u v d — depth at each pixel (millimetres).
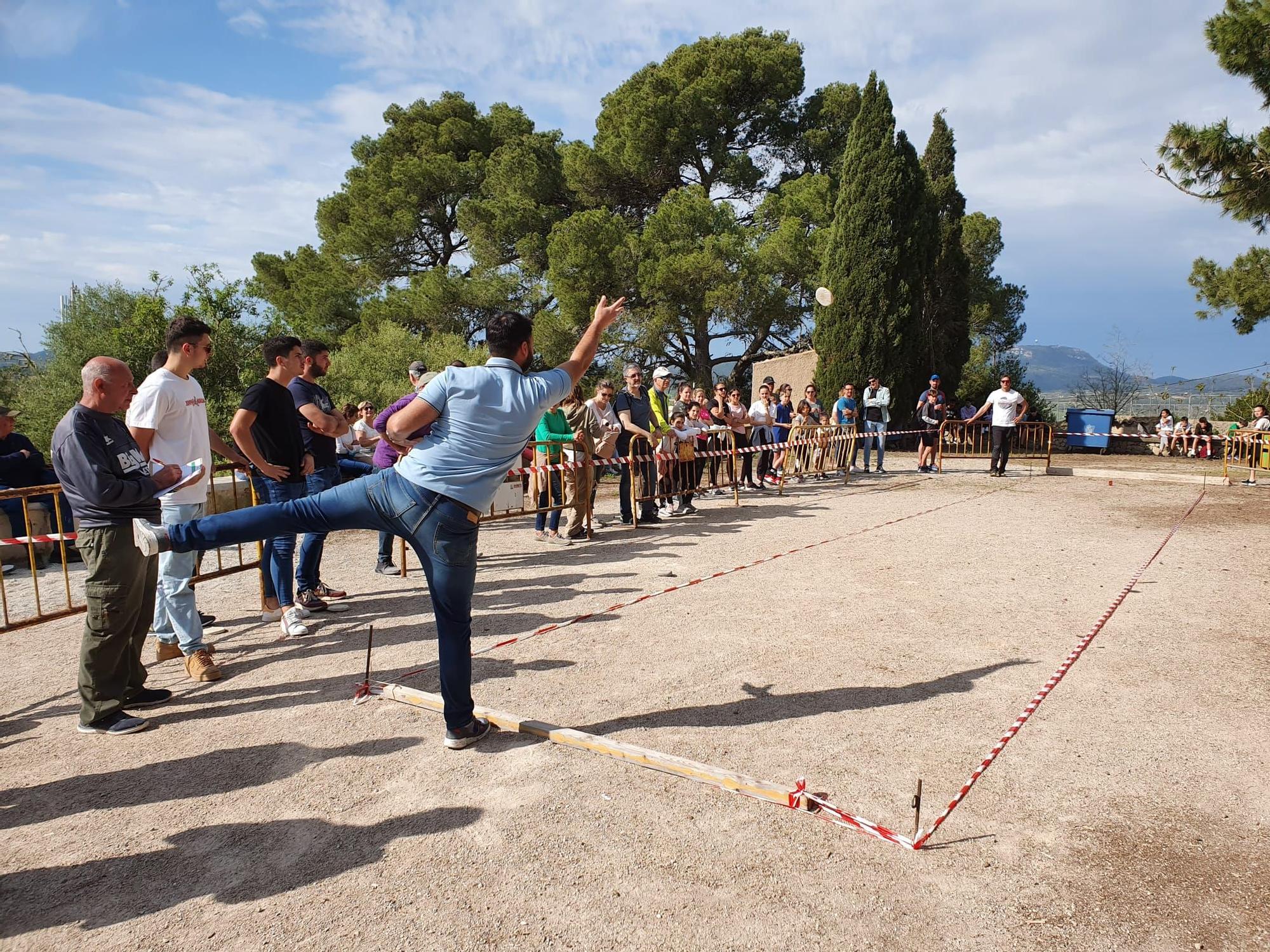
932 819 2961
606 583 6633
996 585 6395
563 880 2625
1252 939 2309
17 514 8102
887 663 4602
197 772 3438
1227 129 14609
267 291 35906
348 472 8211
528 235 30406
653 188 32031
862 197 22891
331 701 4199
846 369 23438
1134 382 32250
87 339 17734
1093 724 3781
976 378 31297
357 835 2918
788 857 2738
